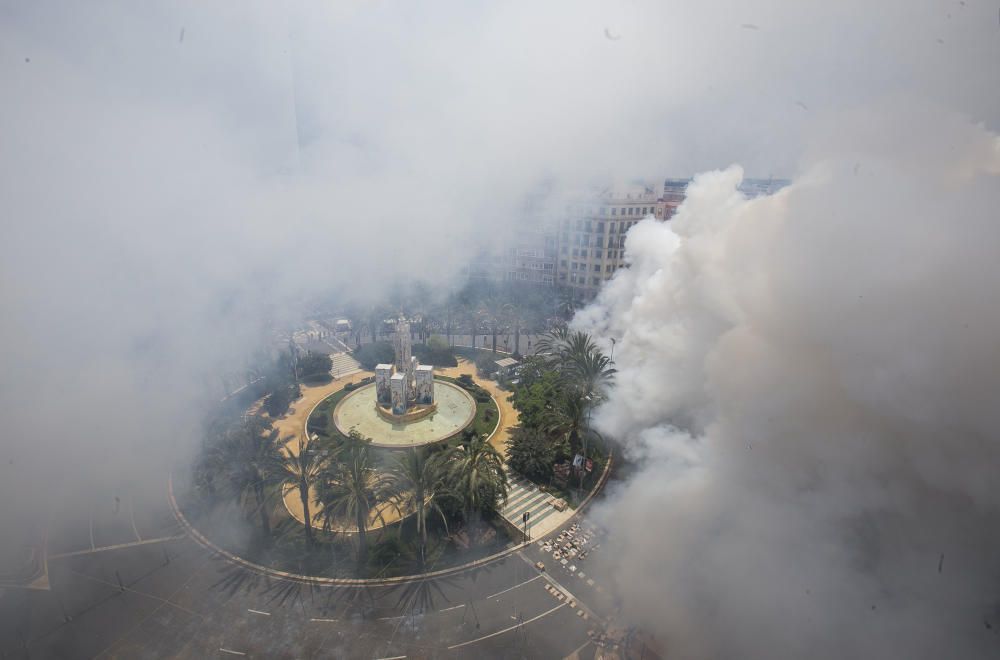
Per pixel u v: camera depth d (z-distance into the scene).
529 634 51.44
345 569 58.75
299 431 87.38
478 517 66.56
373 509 67.31
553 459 74.38
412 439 82.50
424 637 51.06
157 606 53.53
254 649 49.78
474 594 56.00
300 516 66.62
